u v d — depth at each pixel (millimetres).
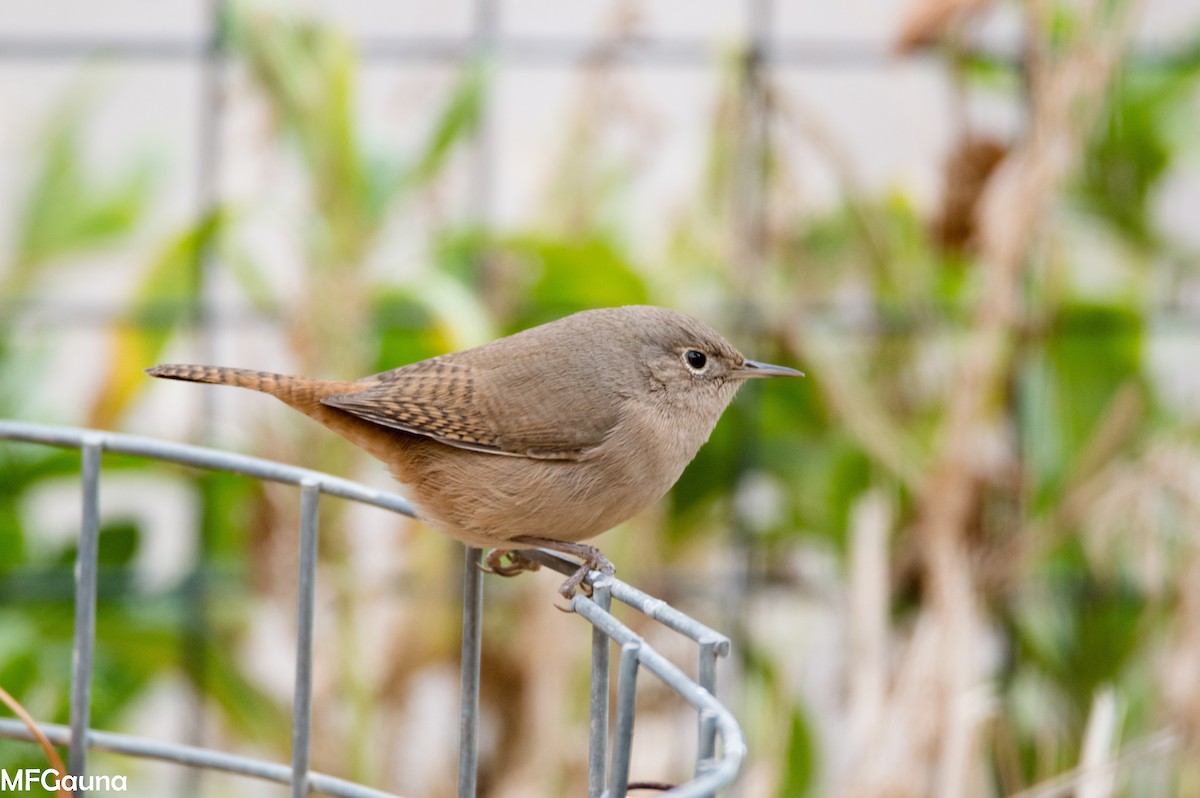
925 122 10945
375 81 11766
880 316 10539
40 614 9906
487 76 10359
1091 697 9992
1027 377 10172
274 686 10352
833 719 10336
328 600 9625
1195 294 10961
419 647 9742
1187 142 10688
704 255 10375
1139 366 10375
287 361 10008
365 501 6219
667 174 11711
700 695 4562
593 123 10602
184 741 10383
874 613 9094
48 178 10789
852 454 10555
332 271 9500
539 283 10305
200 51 10422
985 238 10000
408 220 10727
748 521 10453
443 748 10148
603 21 10625
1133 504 9727
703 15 12797
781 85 10492
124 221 10805
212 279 10359
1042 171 9555
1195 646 9062
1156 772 8945
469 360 7191
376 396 6871
